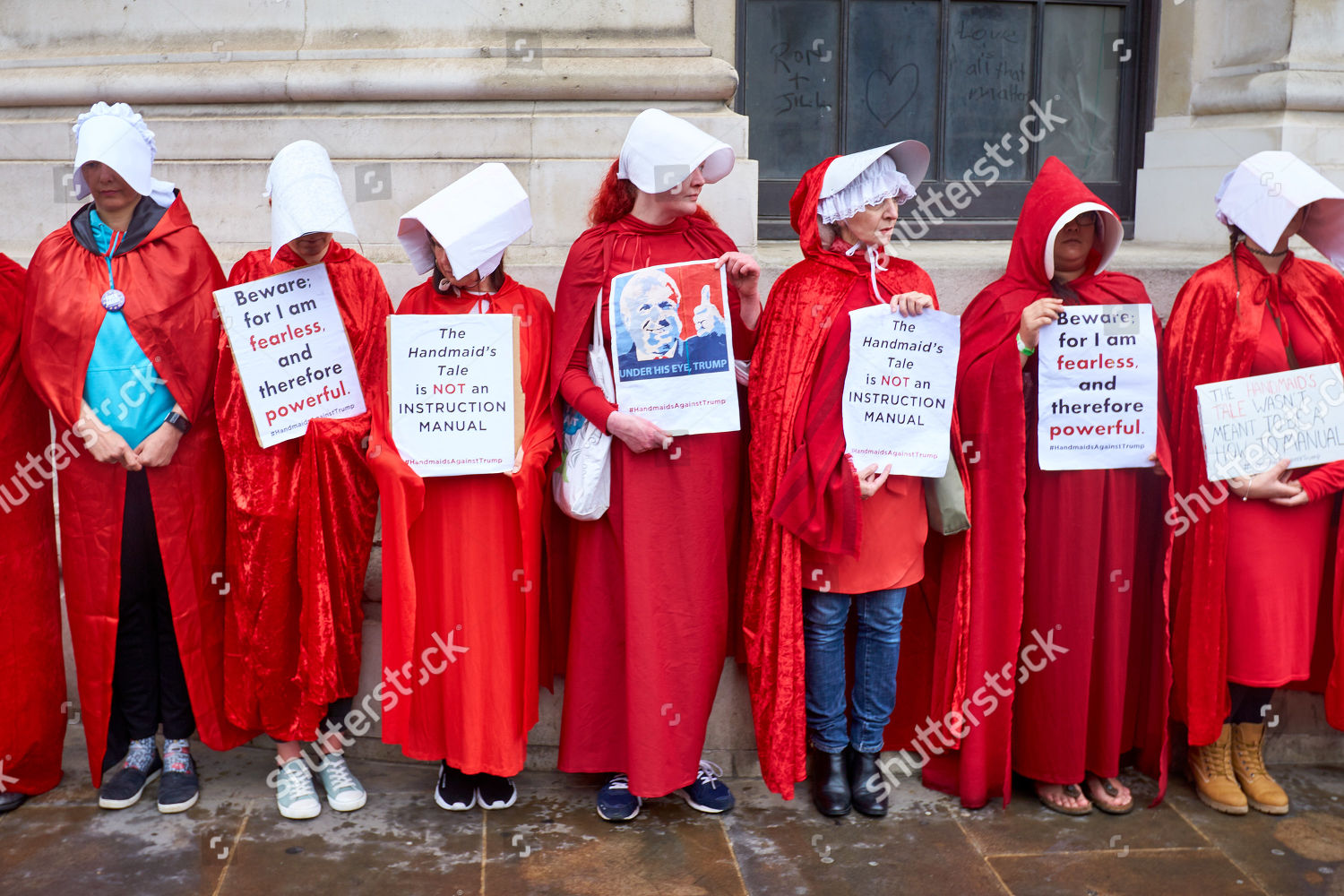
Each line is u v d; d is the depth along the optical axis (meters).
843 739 3.27
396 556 3.02
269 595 3.10
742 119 3.68
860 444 3.04
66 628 3.70
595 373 3.08
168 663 3.22
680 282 2.99
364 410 3.12
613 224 3.10
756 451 3.13
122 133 2.88
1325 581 3.43
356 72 3.71
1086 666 3.18
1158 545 3.32
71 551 3.08
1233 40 4.45
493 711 3.09
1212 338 3.17
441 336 2.97
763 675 3.15
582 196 3.67
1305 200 3.01
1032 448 3.19
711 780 3.29
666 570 3.08
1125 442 3.12
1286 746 3.60
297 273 3.02
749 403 3.19
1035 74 4.60
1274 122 4.22
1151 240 4.66
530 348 3.10
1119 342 3.08
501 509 3.04
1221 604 3.19
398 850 3.02
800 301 3.11
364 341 3.13
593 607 3.17
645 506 3.05
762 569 3.15
